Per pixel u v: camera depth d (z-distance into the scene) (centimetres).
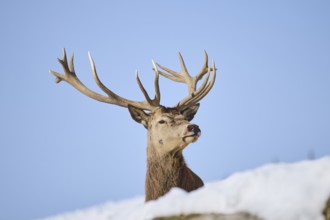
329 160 1567
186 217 1603
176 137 3089
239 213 1529
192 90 3728
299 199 1488
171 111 3272
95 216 2331
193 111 3469
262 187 1551
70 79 3603
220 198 1580
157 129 3178
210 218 1552
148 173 3183
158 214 1655
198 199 1614
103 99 3497
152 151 3192
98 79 3497
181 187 3114
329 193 1477
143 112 3291
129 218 1759
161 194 3103
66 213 2653
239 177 1633
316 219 1452
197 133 3069
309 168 1561
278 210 1487
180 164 3136
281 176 1563
